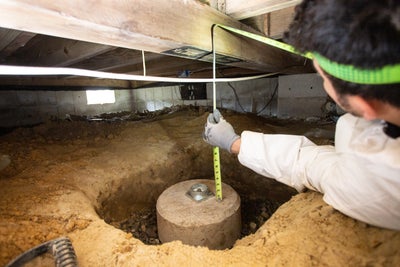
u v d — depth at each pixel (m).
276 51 1.85
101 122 3.55
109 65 2.43
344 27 0.33
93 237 0.97
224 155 2.48
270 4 1.01
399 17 0.30
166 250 0.85
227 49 1.18
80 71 0.79
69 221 1.09
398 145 0.53
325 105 3.13
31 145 2.37
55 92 4.15
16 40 1.61
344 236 0.68
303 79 3.29
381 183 0.56
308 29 0.37
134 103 5.51
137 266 0.78
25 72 0.67
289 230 0.80
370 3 0.31
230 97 4.32
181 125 3.23
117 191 1.84
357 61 0.33
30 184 1.54
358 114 0.45
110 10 0.66
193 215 1.56
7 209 1.21
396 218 0.57
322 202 0.86
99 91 4.89
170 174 2.32
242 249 0.80
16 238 0.97
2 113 3.58
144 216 2.04
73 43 1.86
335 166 0.75
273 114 3.90
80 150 2.31
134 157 2.20
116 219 1.83
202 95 4.64
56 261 0.75
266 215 2.12
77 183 1.64
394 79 0.33
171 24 0.86
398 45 0.30
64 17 0.57
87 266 0.81
